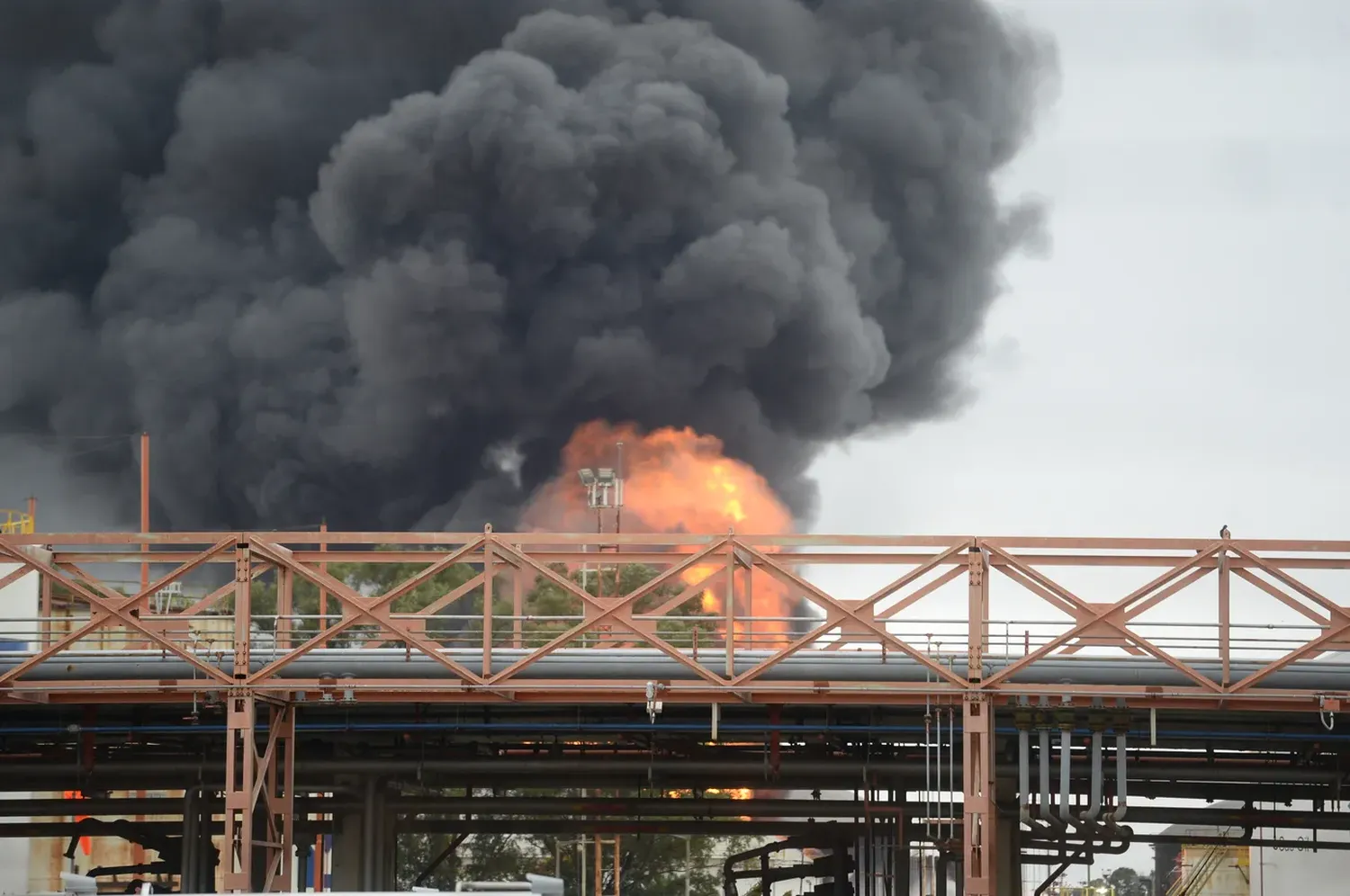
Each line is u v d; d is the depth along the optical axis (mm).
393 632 62531
